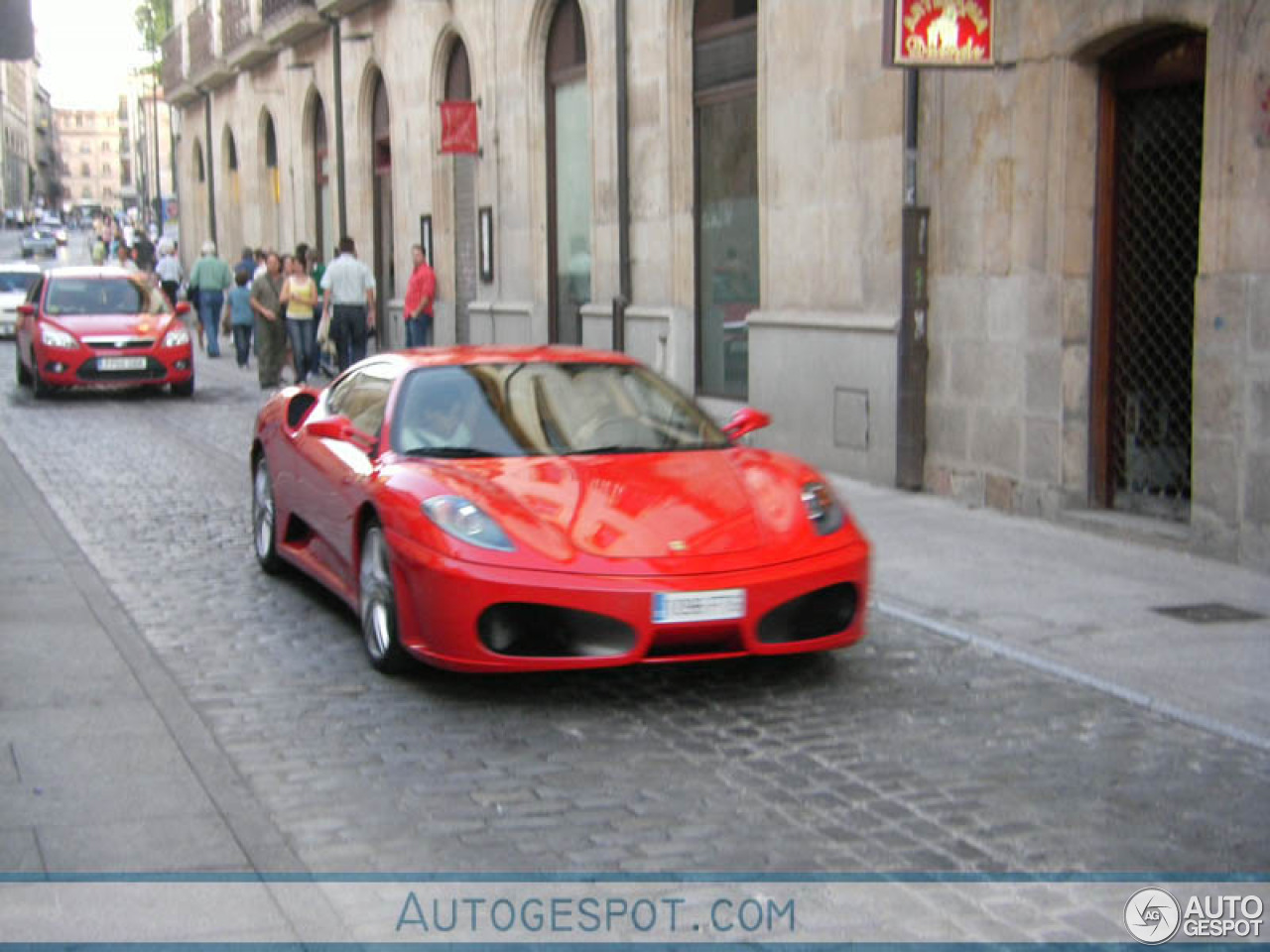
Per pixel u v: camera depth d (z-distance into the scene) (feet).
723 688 19.71
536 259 59.16
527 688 19.74
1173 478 29.84
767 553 18.81
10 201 452.35
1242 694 19.24
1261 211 25.67
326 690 19.72
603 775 16.35
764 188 41.34
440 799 15.64
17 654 21.45
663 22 46.57
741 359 44.96
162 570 27.68
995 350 32.76
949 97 33.60
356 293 61.36
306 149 92.89
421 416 21.85
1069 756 17.03
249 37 99.25
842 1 36.99
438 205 69.67
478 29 63.16
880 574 26.63
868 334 36.47
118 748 17.26
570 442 21.48
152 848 14.25
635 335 49.37
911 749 17.25
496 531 18.63
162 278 107.65
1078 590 25.22
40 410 57.06
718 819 15.03
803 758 16.93
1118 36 29.07
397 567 19.33
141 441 47.37
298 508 24.67
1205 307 26.94
